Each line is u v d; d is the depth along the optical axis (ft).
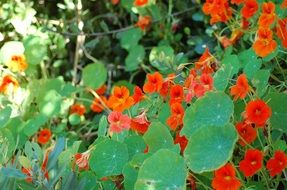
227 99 3.51
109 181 3.95
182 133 3.59
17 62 5.54
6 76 5.32
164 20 5.92
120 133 4.08
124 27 6.49
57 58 6.23
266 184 3.63
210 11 4.63
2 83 5.32
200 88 3.74
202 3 6.07
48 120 5.43
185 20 6.18
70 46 6.35
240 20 4.75
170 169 3.32
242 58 4.60
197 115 3.57
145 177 3.35
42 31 5.78
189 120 3.58
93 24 6.35
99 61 6.31
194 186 3.60
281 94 3.63
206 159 3.30
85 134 5.39
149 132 3.73
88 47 6.02
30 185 3.48
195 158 3.33
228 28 5.11
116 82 6.20
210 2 4.68
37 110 5.56
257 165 3.41
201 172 3.26
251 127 3.55
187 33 5.75
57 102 5.31
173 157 3.32
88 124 5.56
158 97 4.14
